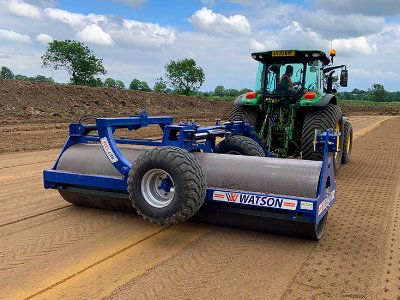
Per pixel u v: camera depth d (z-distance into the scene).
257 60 8.88
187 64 51.72
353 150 12.69
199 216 4.96
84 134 5.83
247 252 4.33
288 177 4.54
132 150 5.47
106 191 5.24
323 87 9.10
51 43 41.84
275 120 8.55
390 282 3.76
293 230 4.58
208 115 27.28
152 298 3.38
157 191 4.54
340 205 6.22
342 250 4.46
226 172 4.79
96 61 43.47
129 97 28.20
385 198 6.69
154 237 4.67
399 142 15.17
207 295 3.45
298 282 3.72
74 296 3.38
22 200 5.99
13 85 22.30
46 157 9.72
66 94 24.14
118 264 3.98
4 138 12.45
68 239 4.55
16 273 3.74
